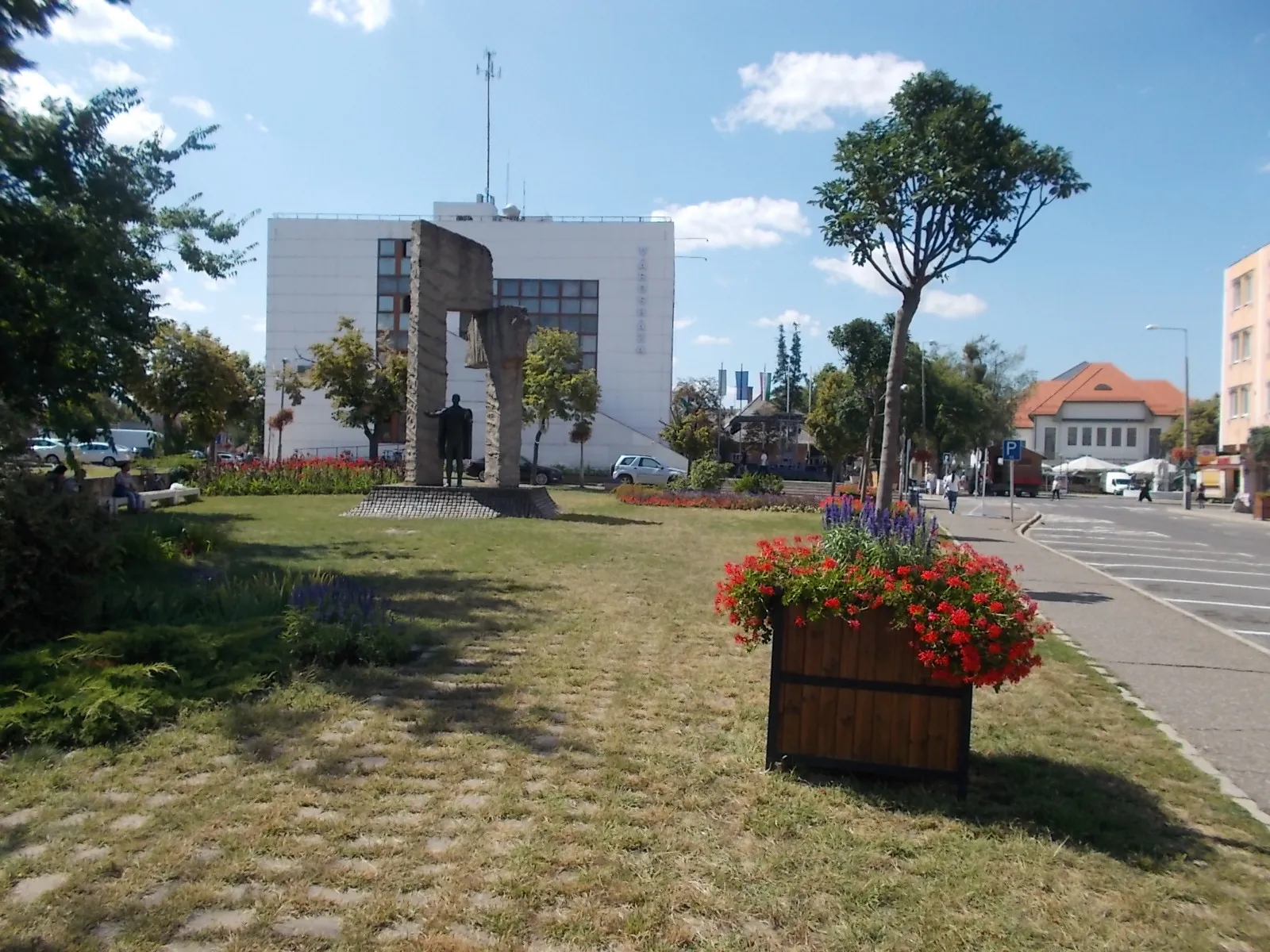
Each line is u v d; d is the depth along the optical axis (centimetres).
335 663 644
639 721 544
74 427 1125
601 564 1246
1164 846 394
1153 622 1013
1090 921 327
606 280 5519
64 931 298
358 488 2981
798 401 10262
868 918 323
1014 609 438
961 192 1027
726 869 356
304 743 482
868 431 3195
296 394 4628
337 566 1149
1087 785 466
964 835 396
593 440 5375
